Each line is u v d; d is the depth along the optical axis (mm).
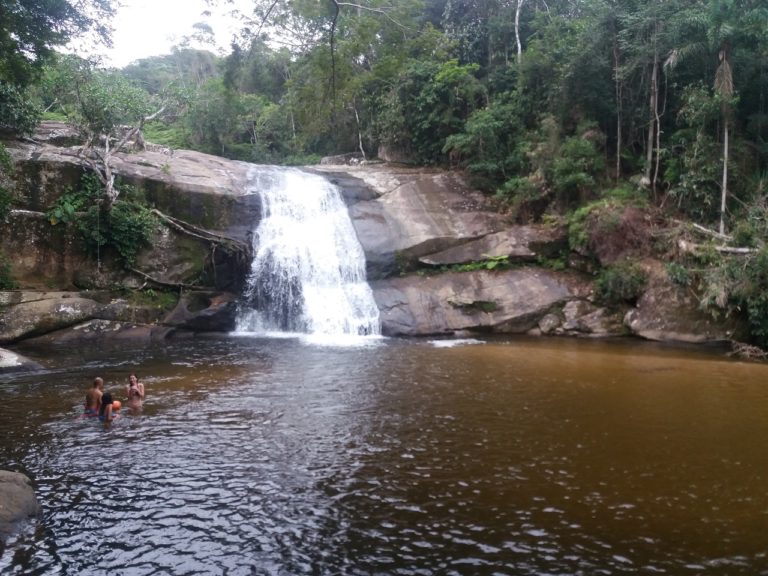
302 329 19344
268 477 7117
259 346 16312
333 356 14789
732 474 7266
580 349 16344
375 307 19469
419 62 28000
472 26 31547
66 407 10016
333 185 24312
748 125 21297
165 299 18766
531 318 19375
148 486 6836
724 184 19109
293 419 9430
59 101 20953
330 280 20609
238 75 13688
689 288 18422
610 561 5254
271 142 40844
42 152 19188
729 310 17219
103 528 5844
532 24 28438
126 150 22406
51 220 17719
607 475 7207
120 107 21234
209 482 6953
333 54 12398
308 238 21328
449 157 27594
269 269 19969
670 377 12812
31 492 6363
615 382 12242
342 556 5344
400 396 10898
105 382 11844
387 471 7312
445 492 6707
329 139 38000
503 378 12484
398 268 21062
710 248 18312
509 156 24781
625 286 19031
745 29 18906
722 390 11648
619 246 19906
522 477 7141
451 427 9070
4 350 13492
